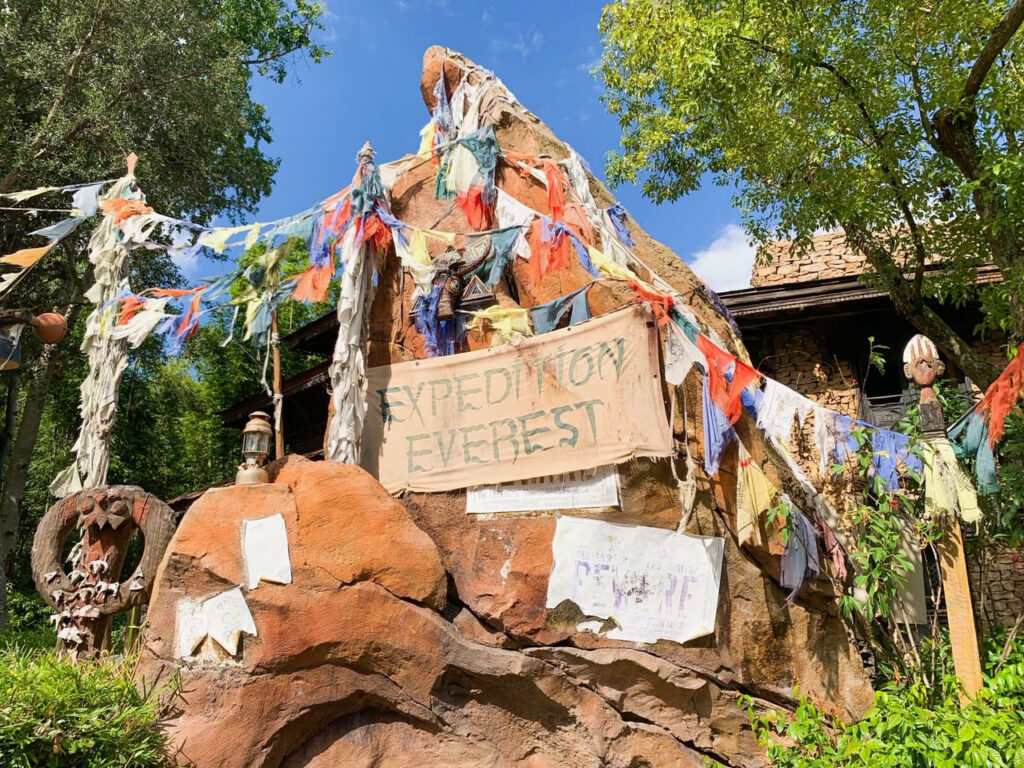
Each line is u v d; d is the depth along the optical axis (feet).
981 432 23.84
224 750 20.30
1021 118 34.37
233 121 60.54
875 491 25.66
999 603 39.32
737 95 38.75
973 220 36.86
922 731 19.79
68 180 53.57
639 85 49.37
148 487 75.51
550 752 23.04
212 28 60.54
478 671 22.63
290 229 27.99
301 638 21.56
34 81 54.39
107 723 18.24
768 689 24.06
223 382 81.25
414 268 27.32
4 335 27.89
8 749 16.85
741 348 31.48
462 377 26.89
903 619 25.79
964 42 37.55
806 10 38.04
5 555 56.80
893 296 38.60
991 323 36.70
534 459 25.25
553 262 27.37
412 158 32.12
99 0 53.01
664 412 24.49
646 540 24.22
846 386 47.60
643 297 25.31
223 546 21.99
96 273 28.68
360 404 26.76
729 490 25.64
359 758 22.03
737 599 24.64
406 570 22.84
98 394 27.45
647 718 23.24
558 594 23.80
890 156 38.04
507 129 32.19
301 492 23.15
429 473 26.20
